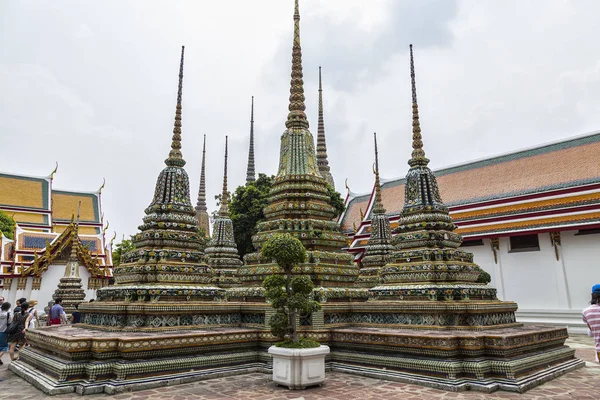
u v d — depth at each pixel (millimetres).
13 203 53969
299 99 16344
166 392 9352
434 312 11812
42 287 41781
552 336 11961
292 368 9656
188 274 13055
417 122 15172
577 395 8977
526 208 31219
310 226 14336
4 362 15375
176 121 14992
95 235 54312
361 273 20906
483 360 9914
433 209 13961
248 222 37406
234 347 11805
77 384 9500
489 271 31703
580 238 27859
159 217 13641
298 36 16703
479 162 38406
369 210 42656
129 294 12000
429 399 8664
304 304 10039
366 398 8789
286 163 15625
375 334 11211
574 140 33250
